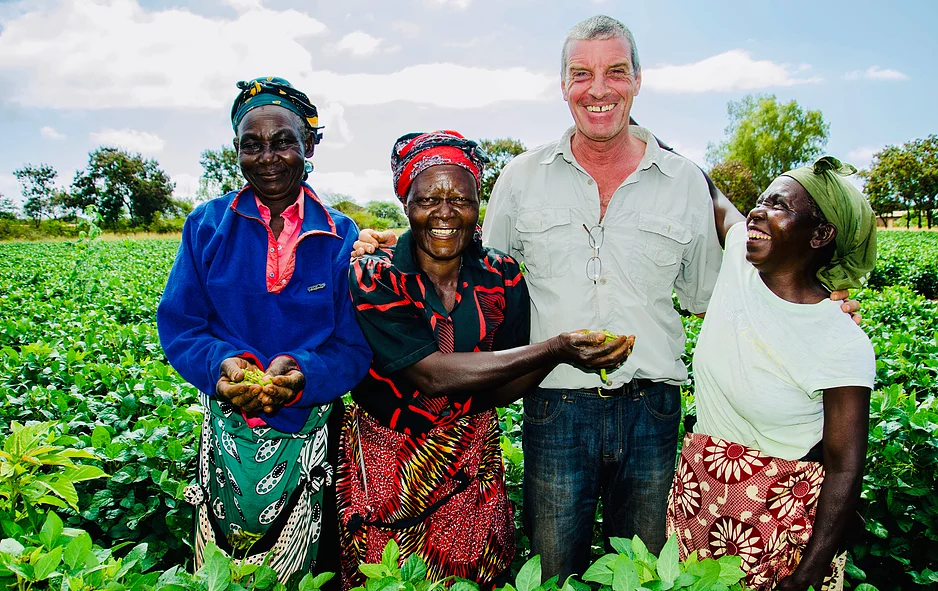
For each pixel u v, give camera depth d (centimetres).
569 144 267
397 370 218
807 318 208
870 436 314
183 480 306
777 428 214
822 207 201
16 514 217
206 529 246
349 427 250
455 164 211
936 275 1574
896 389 335
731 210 269
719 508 224
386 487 231
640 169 261
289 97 235
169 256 2362
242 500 233
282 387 209
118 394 399
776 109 6594
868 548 311
